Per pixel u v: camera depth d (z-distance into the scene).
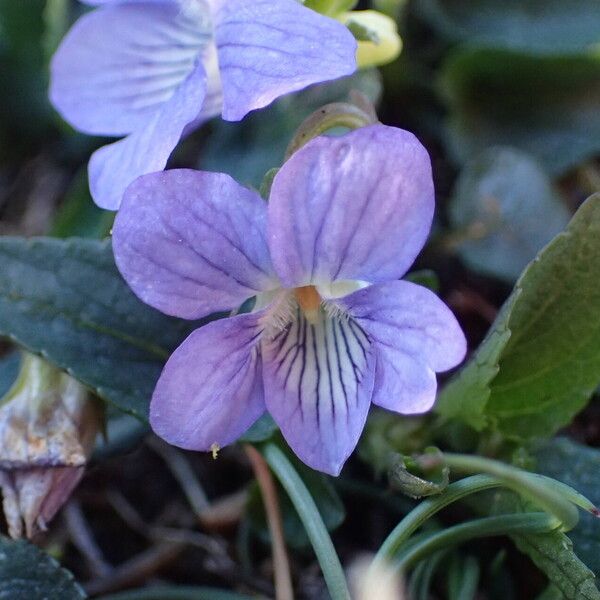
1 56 0.14
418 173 0.09
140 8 0.10
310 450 0.09
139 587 0.11
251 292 0.09
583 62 0.13
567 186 0.13
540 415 0.10
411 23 0.14
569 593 0.09
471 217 0.12
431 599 0.11
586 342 0.10
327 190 0.09
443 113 0.14
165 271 0.09
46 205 0.14
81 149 0.14
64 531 0.11
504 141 0.13
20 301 0.10
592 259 0.10
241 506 0.11
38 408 0.10
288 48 0.09
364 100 0.10
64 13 0.13
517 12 0.14
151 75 0.11
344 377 0.09
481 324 0.12
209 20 0.10
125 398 0.10
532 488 0.09
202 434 0.09
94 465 0.11
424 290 0.09
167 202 0.09
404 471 0.09
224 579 0.11
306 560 0.11
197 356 0.09
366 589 0.09
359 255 0.09
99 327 0.10
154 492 0.12
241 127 0.12
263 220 0.09
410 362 0.09
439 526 0.11
